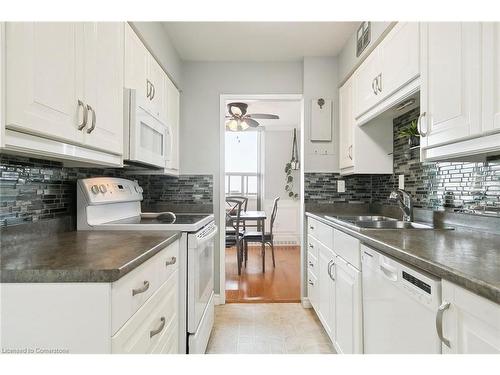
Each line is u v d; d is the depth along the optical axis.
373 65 2.04
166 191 2.93
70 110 1.08
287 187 5.82
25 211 1.34
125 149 1.58
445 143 1.27
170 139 2.30
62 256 0.98
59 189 1.59
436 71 1.31
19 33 0.85
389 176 2.54
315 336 2.25
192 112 2.94
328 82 2.88
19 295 0.80
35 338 0.80
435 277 0.93
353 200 2.88
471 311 0.76
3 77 0.80
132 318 0.94
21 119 0.85
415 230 1.56
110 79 1.41
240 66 2.96
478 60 1.07
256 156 6.05
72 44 1.10
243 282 3.50
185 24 2.28
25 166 1.34
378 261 1.30
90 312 0.80
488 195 1.46
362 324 1.49
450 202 1.75
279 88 2.95
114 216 1.98
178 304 1.62
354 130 2.43
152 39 2.01
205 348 1.97
